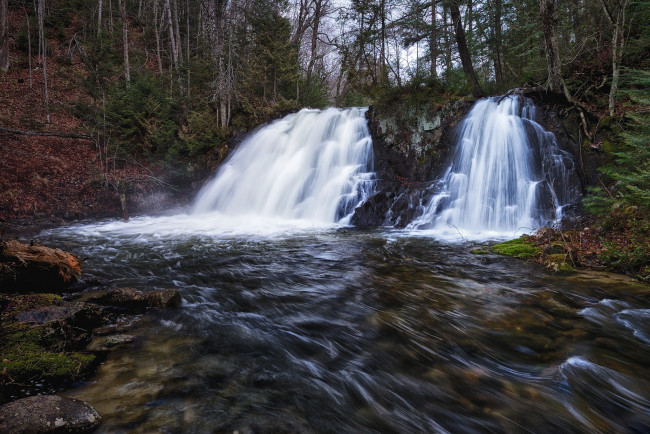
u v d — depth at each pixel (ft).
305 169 42.06
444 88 38.60
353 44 57.41
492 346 11.17
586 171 27.76
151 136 48.98
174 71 63.10
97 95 50.42
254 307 14.15
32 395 7.86
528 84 34.45
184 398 8.18
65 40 76.07
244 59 57.62
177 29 71.15
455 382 9.32
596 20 34.96
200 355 10.27
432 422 7.83
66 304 12.18
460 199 31.99
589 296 15.07
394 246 24.98
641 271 17.24
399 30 52.44
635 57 29.99
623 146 25.79
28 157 44.50
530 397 8.68
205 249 24.57
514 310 13.83
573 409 8.24
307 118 46.68
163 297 13.67
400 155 36.96
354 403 8.40
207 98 54.90
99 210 41.98
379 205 34.45
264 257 22.25
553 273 18.26
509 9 45.37
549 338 11.61
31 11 76.84
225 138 52.11
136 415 7.45
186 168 50.14
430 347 11.14
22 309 11.32
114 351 10.26
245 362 10.01
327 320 13.05
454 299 15.02
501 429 7.59
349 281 17.47
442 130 34.99
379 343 11.39
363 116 41.57
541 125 30.12
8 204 37.04
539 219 27.99
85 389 8.30
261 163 45.75
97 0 84.53
